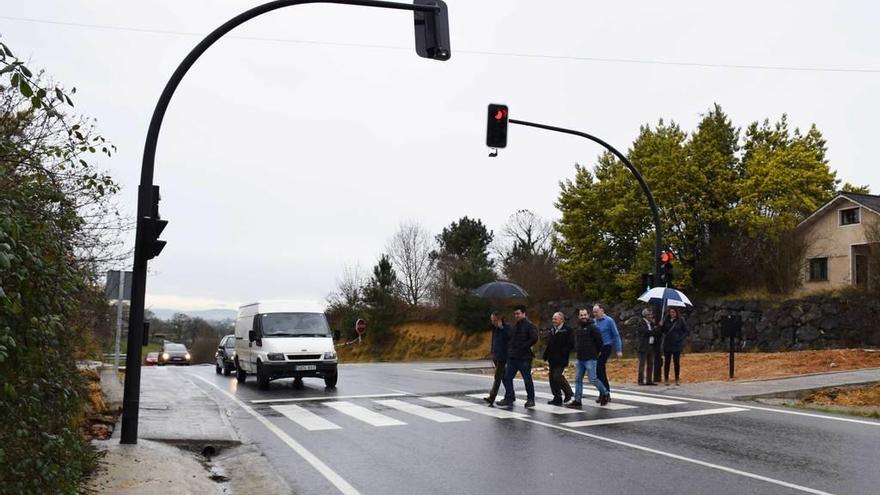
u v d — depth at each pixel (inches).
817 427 404.8
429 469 309.6
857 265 1253.1
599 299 1466.5
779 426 409.7
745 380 645.9
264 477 301.9
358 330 1637.6
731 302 1208.2
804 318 1091.3
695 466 304.8
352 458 337.1
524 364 515.2
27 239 173.2
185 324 2962.6
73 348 280.2
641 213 1396.4
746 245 1280.8
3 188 184.5
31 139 289.0
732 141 1498.5
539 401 552.1
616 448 348.2
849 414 460.4
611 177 1507.1
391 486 280.7
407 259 2374.5
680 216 1365.7
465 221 2354.8
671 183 1362.0
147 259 353.7
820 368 730.2
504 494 264.7
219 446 373.1
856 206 1262.3
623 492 263.4
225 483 297.4
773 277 1230.3
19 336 165.5
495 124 696.4
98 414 428.1
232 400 590.6
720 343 1211.9
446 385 724.0
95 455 293.4
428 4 405.7
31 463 183.8
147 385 697.0
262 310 735.1
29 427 184.1
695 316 1263.5
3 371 162.1
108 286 553.0
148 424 423.2
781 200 1301.7
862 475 285.1
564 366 522.3
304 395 628.7
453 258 2212.1
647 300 689.0
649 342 660.7
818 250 1316.4
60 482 210.1
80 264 355.9
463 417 467.2
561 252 1544.0
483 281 1691.7
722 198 1359.5
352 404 552.7
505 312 1636.3
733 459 318.3
